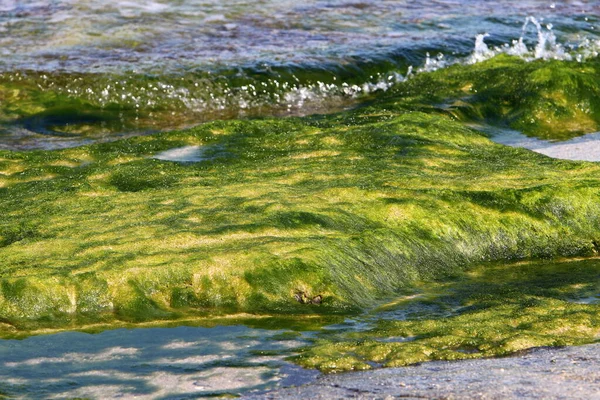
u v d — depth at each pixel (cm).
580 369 1020
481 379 991
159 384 1041
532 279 1477
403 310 1330
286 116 2716
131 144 2091
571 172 1842
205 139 2131
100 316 1266
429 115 2244
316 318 1280
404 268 1471
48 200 1681
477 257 1562
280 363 1101
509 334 1164
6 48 3022
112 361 1119
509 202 1644
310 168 1858
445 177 1784
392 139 2050
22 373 1081
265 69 2959
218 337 1202
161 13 3531
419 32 3472
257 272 1330
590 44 3406
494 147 2088
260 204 1591
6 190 1783
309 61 3055
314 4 3791
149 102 2755
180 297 1302
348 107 2822
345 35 3378
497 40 3406
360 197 1648
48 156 1994
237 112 2759
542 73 2705
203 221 1522
